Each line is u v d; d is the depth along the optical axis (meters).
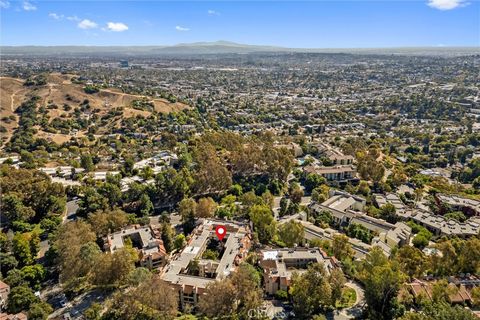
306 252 178.38
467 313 126.75
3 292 157.00
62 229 193.25
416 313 132.38
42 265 183.62
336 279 149.75
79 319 148.38
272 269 165.50
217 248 196.00
